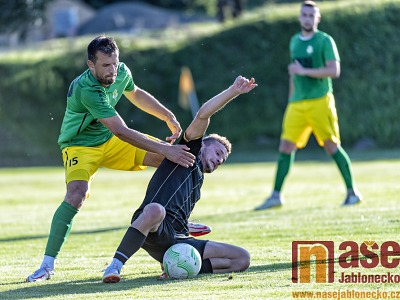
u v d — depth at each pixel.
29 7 69.12
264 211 25.91
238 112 70.38
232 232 20.67
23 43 89.31
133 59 73.44
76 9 118.75
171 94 72.56
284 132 26.56
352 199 25.88
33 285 13.91
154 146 14.37
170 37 80.31
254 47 72.06
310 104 25.91
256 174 45.94
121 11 119.94
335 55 25.58
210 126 70.19
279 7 79.69
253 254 16.47
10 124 71.62
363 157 58.34
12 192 38.69
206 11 131.75
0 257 18.11
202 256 14.27
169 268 13.93
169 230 14.15
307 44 25.86
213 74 72.12
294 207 26.50
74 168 15.37
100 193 36.47
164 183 14.34
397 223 20.08
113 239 20.94
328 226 20.42
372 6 70.44
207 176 45.09
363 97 69.25
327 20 69.69
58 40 93.56
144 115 71.00
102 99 14.85
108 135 15.77
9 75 73.31
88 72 15.06
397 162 50.66
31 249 19.45
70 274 15.11
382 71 69.62
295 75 26.20
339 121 68.88
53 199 34.72
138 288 13.16
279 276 13.74
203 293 12.43
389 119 69.12
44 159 69.31
